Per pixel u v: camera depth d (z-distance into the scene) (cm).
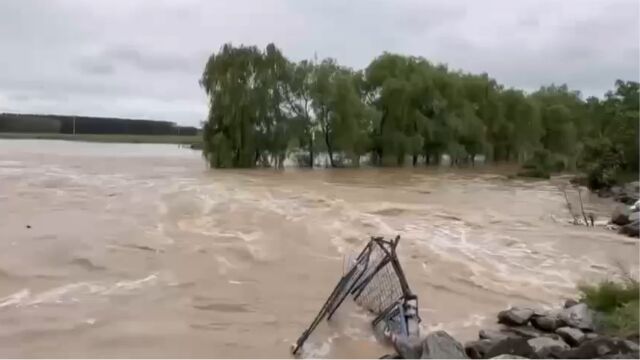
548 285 1841
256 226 2512
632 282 1609
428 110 7631
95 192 3494
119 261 1872
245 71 6369
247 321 1397
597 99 9619
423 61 7888
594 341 1141
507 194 4522
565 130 8831
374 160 7550
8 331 1267
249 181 4709
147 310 1444
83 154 8350
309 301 1555
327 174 5866
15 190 3481
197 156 8625
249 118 6356
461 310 1555
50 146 11031
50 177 4356
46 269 1752
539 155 7225
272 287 1669
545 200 4166
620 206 3688
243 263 1917
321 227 2555
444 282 1816
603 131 8600
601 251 2377
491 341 1183
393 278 1373
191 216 2697
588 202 4147
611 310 1430
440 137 7550
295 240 2272
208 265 1870
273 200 3391
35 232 2219
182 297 1553
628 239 2623
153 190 3678
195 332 1314
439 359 1096
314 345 1262
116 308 1446
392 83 7219
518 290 1767
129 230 2323
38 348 1188
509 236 2638
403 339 1212
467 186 5125
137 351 1194
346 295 1405
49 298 1496
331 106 6762
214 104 6381
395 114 7294
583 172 5584
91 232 2259
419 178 5806
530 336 1296
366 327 1355
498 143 8538
